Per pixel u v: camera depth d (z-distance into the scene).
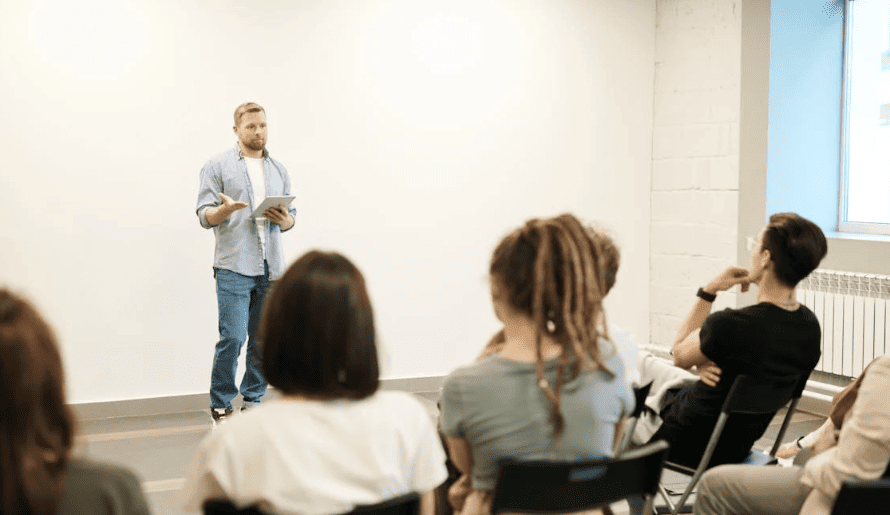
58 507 1.15
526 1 5.59
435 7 5.34
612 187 5.92
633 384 2.36
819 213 5.26
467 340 5.59
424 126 5.36
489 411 1.63
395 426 1.48
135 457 4.03
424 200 5.40
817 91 5.20
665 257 5.95
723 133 5.45
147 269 4.79
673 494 3.43
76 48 4.57
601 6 5.79
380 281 5.33
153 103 4.73
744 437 2.71
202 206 4.43
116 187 4.70
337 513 1.40
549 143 5.72
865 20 5.07
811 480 1.91
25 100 4.50
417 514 1.47
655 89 5.98
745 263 5.31
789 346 2.58
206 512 1.42
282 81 4.99
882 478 1.79
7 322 1.11
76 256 4.64
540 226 1.68
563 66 5.72
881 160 5.00
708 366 2.69
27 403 1.09
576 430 1.65
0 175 4.47
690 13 5.66
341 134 5.15
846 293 4.68
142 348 4.81
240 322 4.52
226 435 1.41
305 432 1.41
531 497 1.56
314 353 1.40
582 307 1.63
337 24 5.09
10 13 4.44
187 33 4.77
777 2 5.09
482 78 5.50
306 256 1.46
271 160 4.64
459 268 5.53
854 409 1.82
